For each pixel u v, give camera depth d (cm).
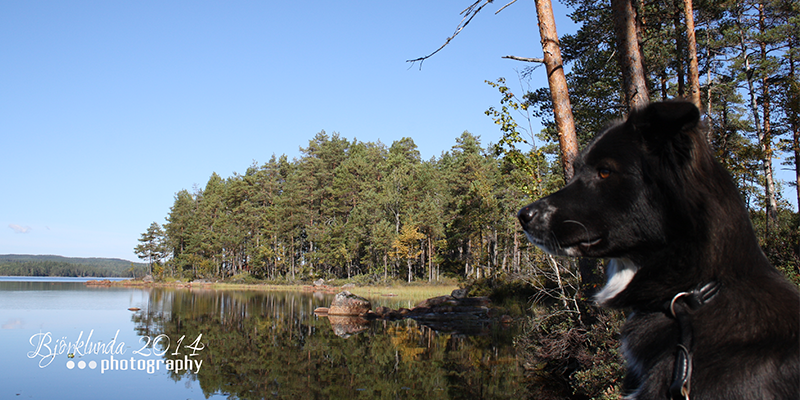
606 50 1334
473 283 2791
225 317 2053
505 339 1374
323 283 5791
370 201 5919
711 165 144
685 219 145
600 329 687
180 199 8425
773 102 1812
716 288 143
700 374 138
